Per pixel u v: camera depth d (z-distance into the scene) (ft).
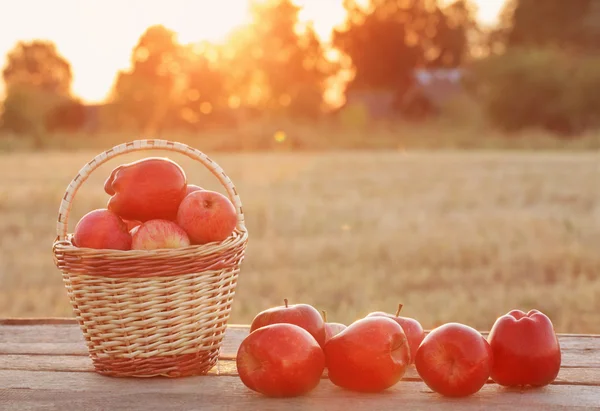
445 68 203.00
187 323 7.11
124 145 7.80
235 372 7.37
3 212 39.91
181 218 7.32
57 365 7.52
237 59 171.94
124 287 6.97
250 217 37.14
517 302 19.58
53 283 23.15
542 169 67.62
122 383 6.97
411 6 197.57
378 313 7.69
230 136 125.59
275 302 19.94
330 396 6.60
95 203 42.34
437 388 6.55
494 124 140.15
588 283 21.57
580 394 6.63
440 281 22.82
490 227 33.27
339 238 30.86
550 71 135.54
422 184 55.11
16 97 134.51
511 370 6.71
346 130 140.15
